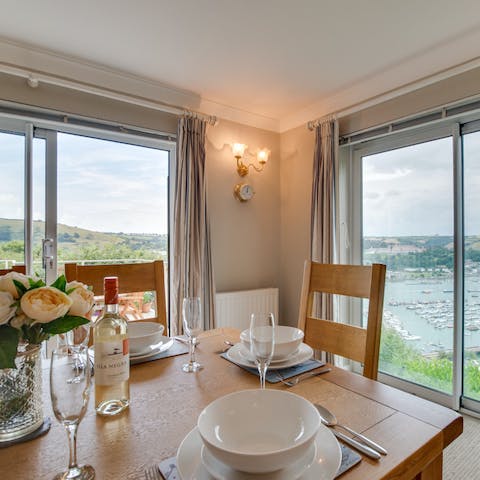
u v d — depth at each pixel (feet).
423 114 7.51
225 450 1.68
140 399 2.84
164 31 6.26
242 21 5.98
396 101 7.95
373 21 5.98
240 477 1.79
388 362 8.80
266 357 2.83
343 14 5.80
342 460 2.01
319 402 2.75
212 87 8.48
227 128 9.89
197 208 8.86
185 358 3.82
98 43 6.62
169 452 2.12
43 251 7.53
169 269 9.25
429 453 2.20
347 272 4.51
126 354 2.76
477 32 6.26
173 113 8.82
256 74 7.87
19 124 7.28
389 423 2.43
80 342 2.50
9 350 2.14
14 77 6.94
